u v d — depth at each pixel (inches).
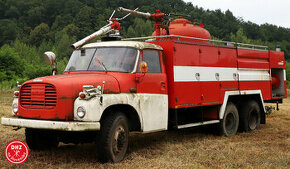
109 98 229.9
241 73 382.9
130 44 268.1
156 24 331.0
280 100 458.3
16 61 1958.7
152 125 269.7
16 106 244.4
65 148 282.4
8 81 1775.3
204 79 329.7
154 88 275.6
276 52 444.8
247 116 388.5
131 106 250.1
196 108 344.2
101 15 6289.4
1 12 7691.9
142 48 271.4
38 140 267.3
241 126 390.9
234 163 235.6
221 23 6205.7
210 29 5684.1
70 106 222.2
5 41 6141.7
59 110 221.1
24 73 1993.1
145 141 314.2
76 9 7352.4
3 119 238.8
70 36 6058.1
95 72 257.9
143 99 261.1
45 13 7795.3
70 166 223.0
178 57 300.2
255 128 402.0
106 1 7007.9
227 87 361.1
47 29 6668.3
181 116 334.3
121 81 248.1
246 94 385.4
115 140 234.8
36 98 229.3
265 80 424.2
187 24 353.4
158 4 6663.4
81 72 263.6
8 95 860.6
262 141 323.9
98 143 229.3
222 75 354.6
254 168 224.7
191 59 314.8
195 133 367.9
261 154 264.4
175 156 255.4
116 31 307.1
